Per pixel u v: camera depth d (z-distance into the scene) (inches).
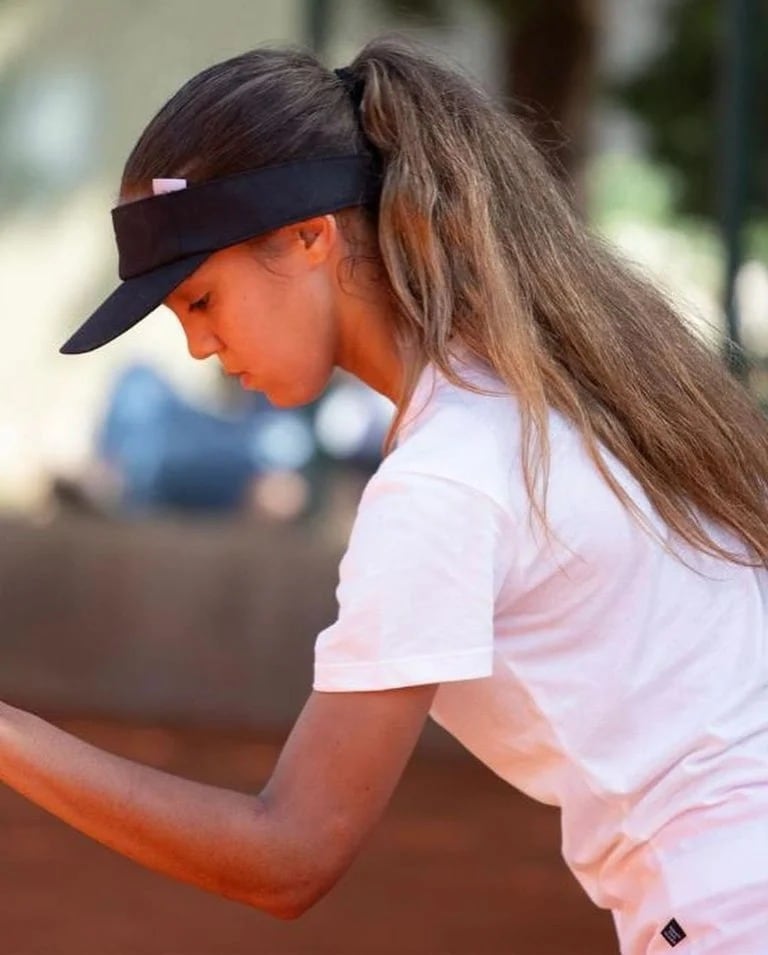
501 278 260.1
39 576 940.0
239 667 917.2
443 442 251.8
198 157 259.0
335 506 1084.5
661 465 262.4
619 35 1328.7
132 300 259.4
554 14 1317.7
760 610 264.7
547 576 252.8
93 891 649.0
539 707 256.1
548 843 728.3
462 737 267.9
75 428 1443.2
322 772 251.0
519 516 250.7
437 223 261.1
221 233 258.5
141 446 1190.9
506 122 272.7
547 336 263.7
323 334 265.6
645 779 253.9
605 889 263.6
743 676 258.7
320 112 262.7
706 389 270.8
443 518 247.1
